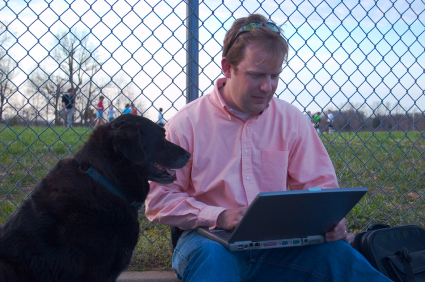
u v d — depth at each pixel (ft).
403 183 14.43
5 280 5.56
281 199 5.18
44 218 5.93
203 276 5.51
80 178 6.39
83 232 5.98
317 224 6.08
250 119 7.23
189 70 8.62
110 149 6.68
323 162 7.45
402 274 6.68
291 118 7.52
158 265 8.84
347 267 6.14
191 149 7.24
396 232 7.23
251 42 6.38
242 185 7.07
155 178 7.12
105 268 6.20
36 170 14.16
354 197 5.73
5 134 19.66
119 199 6.60
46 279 5.75
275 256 6.79
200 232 6.59
